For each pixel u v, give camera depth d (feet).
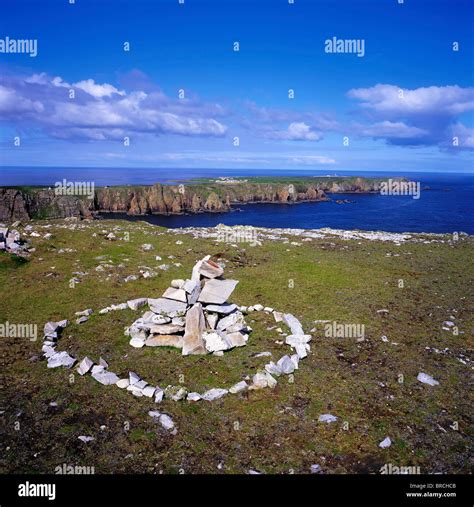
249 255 100.63
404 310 64.08
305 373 43.55
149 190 462.19
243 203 515.50
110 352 47.19
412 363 46.47
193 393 38.63
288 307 64.08
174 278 77.20
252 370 43.78
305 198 542.16
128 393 38.96
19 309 59.31
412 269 90.53
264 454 31.37
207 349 47.21
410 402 38.52
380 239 129.70
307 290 72.95
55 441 31.99
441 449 32.19
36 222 129.49
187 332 47.75
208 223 346.13
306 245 116.26
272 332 53.62
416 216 315.58
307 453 31.55
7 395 38.04
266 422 35.14
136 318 56.70
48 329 50.93
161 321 49.80
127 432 33.37
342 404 37.99
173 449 31.63
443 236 138.21
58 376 41.63
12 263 78.43
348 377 42.91
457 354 49.21
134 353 47.09
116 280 73.36
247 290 72.43
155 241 110.11
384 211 366.84
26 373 42.19
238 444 32.40
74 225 124.36
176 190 469.16
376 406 37.78
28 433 32.78
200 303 52.13
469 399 39.37
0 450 30.76
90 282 71.82
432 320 60.13
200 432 33.71
